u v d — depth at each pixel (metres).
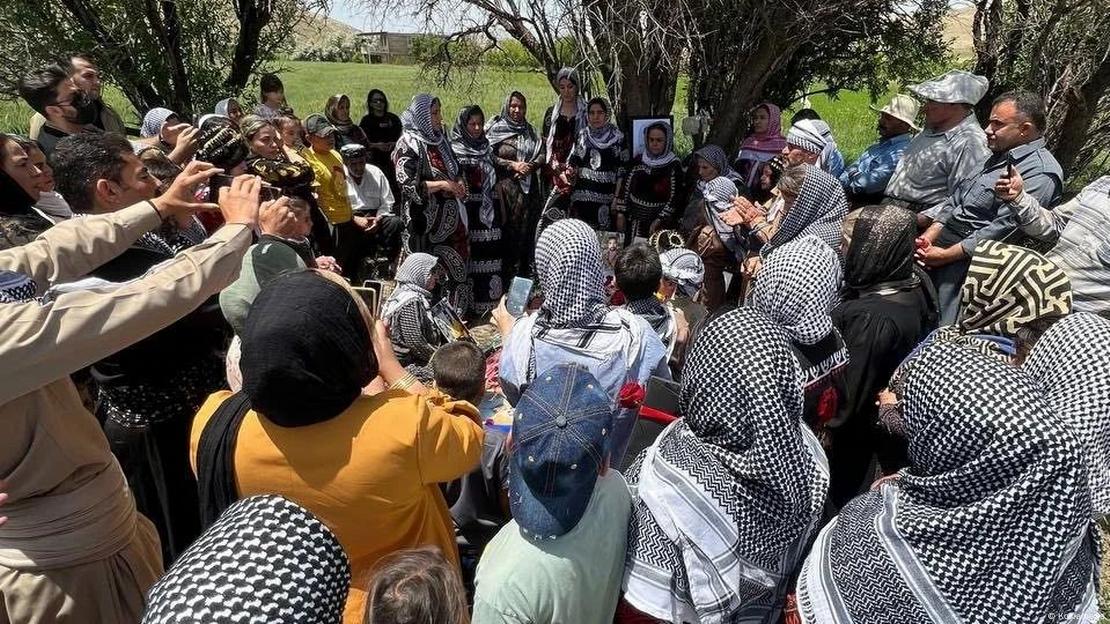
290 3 8.88
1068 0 6.22
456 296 6.83
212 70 8.71
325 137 6.31
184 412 2.58
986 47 7.16
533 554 1.76
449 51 8.17
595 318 2.76
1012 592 1.59
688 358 1.95
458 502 2.72
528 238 8.04
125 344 1.69
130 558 2.02
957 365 1.64
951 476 1.63
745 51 7.28
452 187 6.50
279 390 1.68
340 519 1.76
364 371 1.79
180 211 2.25
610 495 1.87
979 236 4.09
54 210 3.16
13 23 7.42
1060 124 6.74
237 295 2.31
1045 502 1.55
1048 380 2.01
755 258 4.38
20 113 8.63
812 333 2.41
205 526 1.88
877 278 2.92
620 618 1.93
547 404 1.76
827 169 6.06
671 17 6.66
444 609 1.46
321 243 6.23
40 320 1.57
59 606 1.89
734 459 1.80
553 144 7.46
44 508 1.87
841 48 8.44
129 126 8.30
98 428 1.99
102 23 7.82
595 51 6.95
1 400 1.57
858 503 1.89
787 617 1.97
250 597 1.18
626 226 7.23
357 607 1.75
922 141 4.71
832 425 2.79
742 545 1.81
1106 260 3.54
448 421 1.85
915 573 1.67
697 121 7.92
